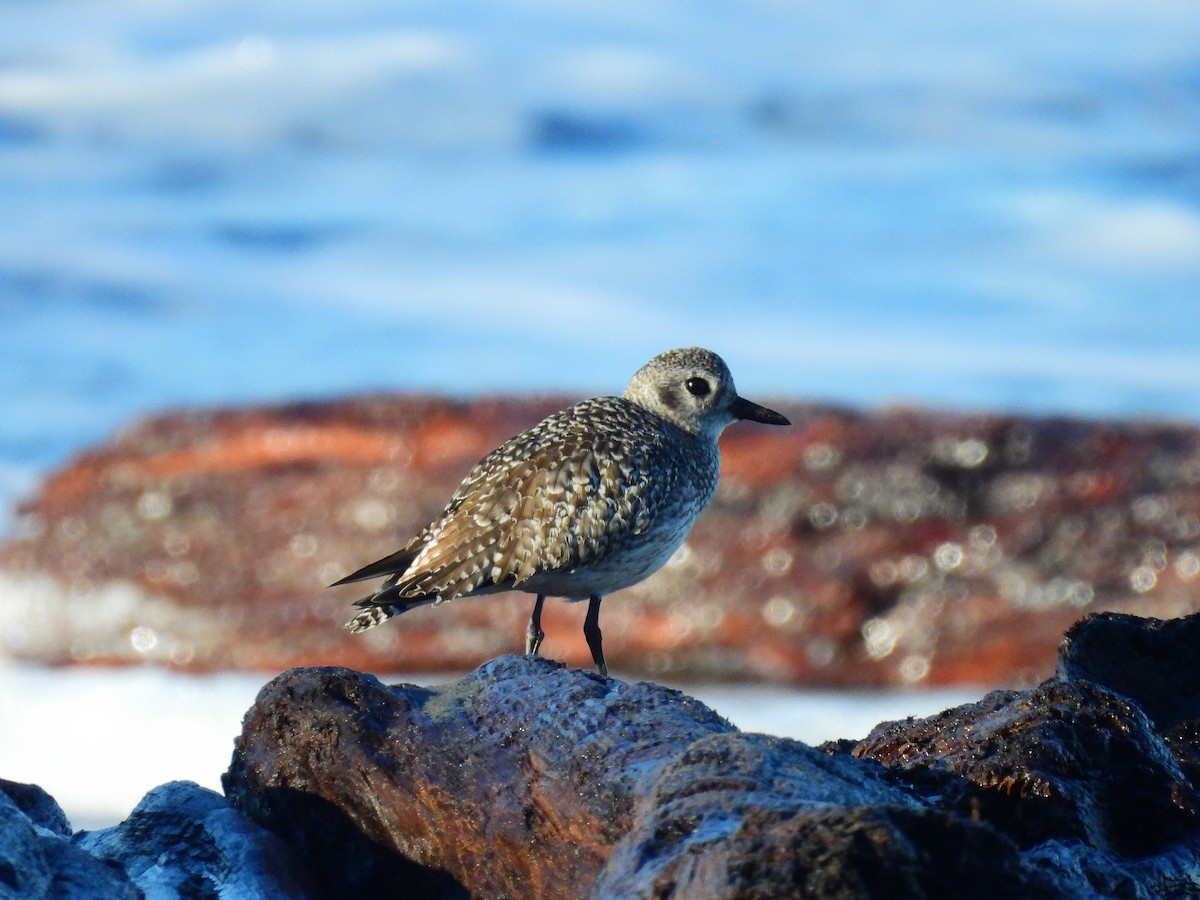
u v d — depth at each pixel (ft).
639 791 19.33
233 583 55.26
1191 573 50.47
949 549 51.78
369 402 58.80
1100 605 50.47
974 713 22.62
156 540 56.13
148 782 41.73
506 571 31.86
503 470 32.30
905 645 50.67
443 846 21.18
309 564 55.21
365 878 21.84
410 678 52.60
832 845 15.28
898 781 21.01
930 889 15.35
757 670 51.13
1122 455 53.01
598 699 21.47
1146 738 21.54
